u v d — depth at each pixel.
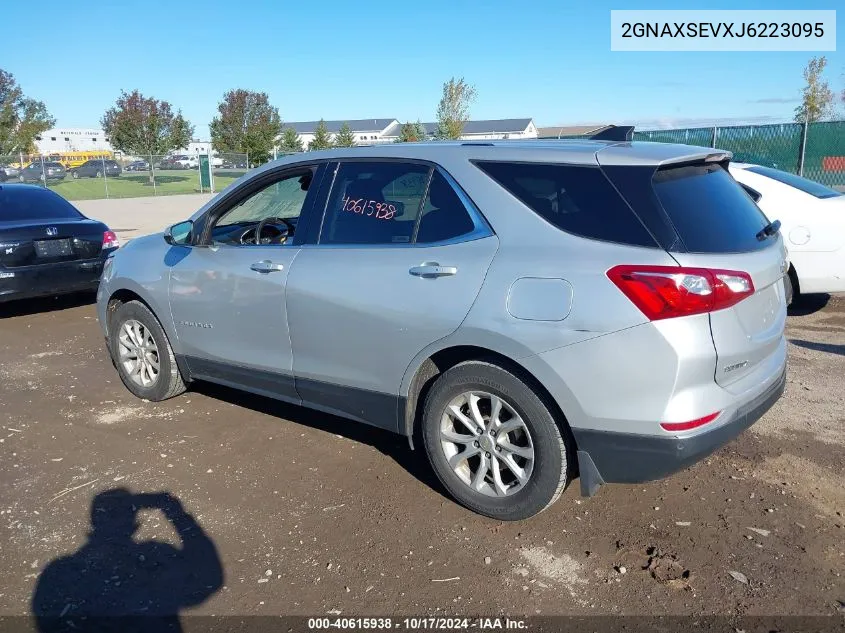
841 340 6.81
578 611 3.03
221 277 4.63
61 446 4.69
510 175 3.59
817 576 3.21
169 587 3.21
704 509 3.78
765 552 3.39
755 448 4.46
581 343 3.20
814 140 16.38
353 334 3.96
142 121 43.50
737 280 3.17
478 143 3.85
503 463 3.63
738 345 3.24
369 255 3.92
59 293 8.27
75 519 3.77
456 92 34.53
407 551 3.46
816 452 4.39
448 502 3.90
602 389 3.19
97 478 4.23
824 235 7.23
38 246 8.01
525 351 3.32
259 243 4.60
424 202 3.83
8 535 3.62
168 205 27.73
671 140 18.45
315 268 4.12
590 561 3.36
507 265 3.42
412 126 36.94
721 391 3.21
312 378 4.25
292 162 4.47
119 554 3.46
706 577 3.22
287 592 3.18
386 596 3.14
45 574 3.30
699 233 3.24
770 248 3.59
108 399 5.56
